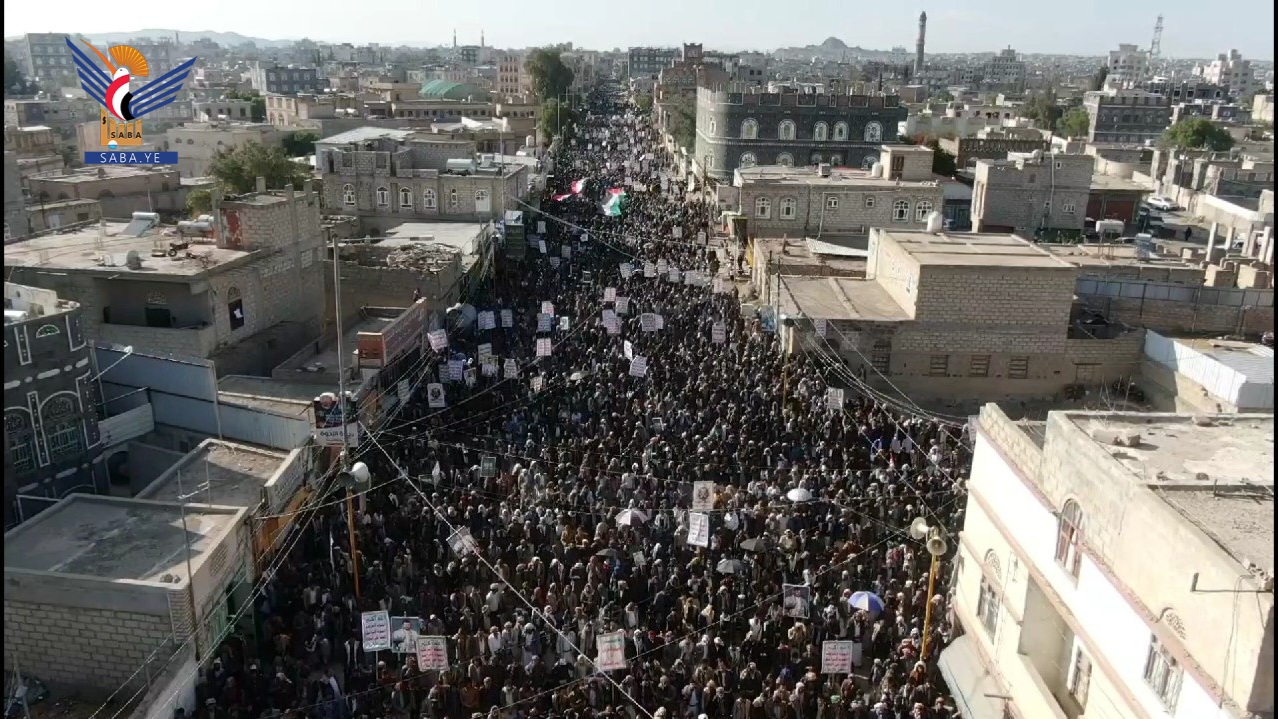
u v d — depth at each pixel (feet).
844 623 73.10
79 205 197.47
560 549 80.79
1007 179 217.97
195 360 92.79
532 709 61.93
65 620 61.77
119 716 59.47
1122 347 124.06
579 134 501.56
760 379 116.26
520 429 103.91
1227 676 39.78
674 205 272.72
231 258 122.72
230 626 67.97
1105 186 227.81
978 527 67.31
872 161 275.18
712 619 72.28
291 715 61.62
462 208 213.05
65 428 82.23
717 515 83.76
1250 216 214.69
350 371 113.80
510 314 143.74
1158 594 45.14
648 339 133.80
